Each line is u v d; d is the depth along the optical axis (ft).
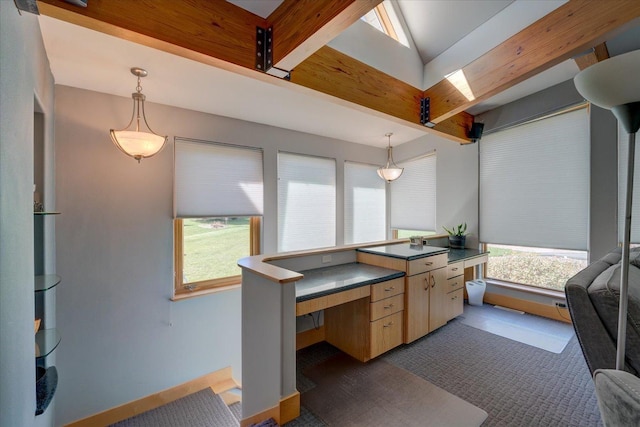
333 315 8.52
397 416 5.57
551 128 10.55
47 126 6.66
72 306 7.86
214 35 5.55
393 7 9.27
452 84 9.07
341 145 14.57
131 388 8.71
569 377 6.80
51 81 7.07
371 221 15.99
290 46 5.53
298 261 8.47
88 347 8.09
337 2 4.60
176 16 5.12
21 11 3.95
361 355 7.64
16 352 3.66
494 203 12.17
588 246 9.66
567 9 6.42
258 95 9.14
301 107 10.28
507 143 11.76
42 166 6.54
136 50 6.48
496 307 11.78
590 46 6.26
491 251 12.67
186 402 9.15
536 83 10.16
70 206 7.82
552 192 10.53
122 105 8.56
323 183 13.85
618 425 2.68
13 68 3.60
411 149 15.51
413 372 7.06
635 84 3.36
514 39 7.47
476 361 7.54
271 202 11.88
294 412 5.54
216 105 9.60
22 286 3.95
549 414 5.57
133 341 8.77
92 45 6.19
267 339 5.82
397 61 9.20
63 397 7.73
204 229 10.51
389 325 7.86
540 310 10.82
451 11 8.53
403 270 8.36
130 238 8.71
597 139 9.42
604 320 4.09
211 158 10.27
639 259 6.48
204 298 9.98
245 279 6.69
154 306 9.10
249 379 6.56
